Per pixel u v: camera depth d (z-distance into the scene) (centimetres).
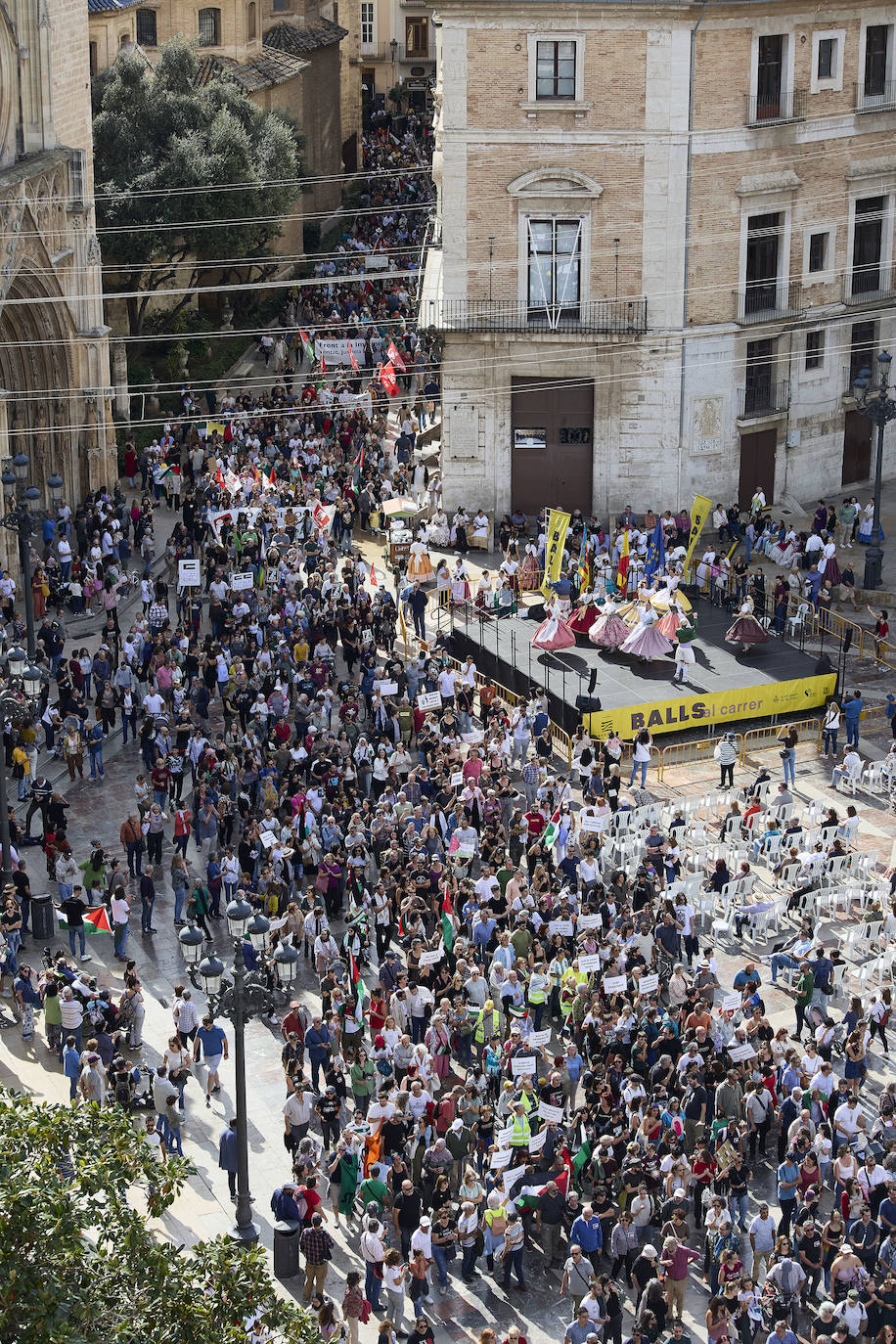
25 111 9000
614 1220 4481
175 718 7031
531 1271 4594
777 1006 5700
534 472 9550
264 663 7400
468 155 9094
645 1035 4988
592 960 5175
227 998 4350
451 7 8844
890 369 10150
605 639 7688
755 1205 4816
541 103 8956
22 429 9481
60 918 5728
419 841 6019
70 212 9331
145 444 10631
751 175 9238
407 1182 4516
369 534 9619
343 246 14788
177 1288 2988
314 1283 4384
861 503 10062
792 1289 4238
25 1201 2855
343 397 10775
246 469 9538
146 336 11619
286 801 6334
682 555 8556
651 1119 4584
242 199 11688
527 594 8494
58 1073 5225
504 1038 5262
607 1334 4159
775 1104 4934
